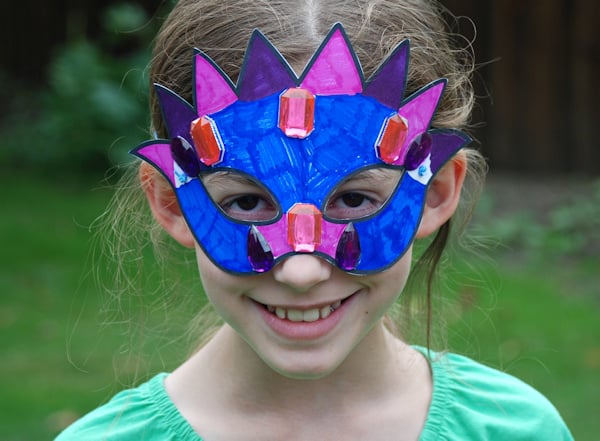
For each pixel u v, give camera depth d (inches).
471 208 99.7
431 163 78.5
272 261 73.3
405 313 101.0
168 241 101.1
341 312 76.0
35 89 410.6
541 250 286.4
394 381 86.9
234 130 74.7
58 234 288.0
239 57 78.6
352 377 84.3
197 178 76.1
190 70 81.4
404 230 76.5
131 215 93.4
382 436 84.4
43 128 360.8
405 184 76.8
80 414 172.6
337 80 74.8
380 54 79.8
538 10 364.5
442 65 87.4
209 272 76.5
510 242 293.0
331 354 75.5
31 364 195.5
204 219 75.9
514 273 264.5
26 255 269.3
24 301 235.8
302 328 74.6
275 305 74.4
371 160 75.0
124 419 85.7
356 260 74.1
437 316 101.5
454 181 83.7
